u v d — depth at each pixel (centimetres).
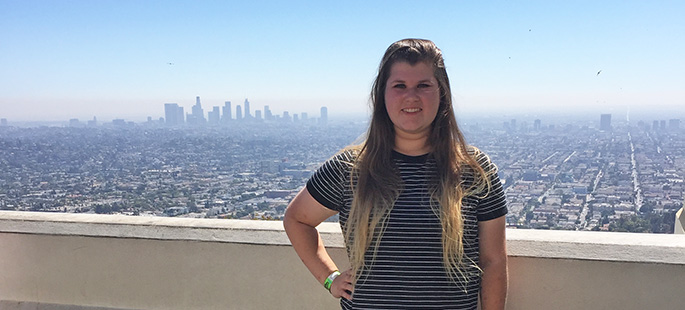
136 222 225
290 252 205
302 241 157
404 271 137
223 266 213
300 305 208
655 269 174
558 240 186
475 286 144
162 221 224
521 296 188
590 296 181
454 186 138
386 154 144
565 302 184
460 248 136
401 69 140
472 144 151
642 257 175
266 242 207
